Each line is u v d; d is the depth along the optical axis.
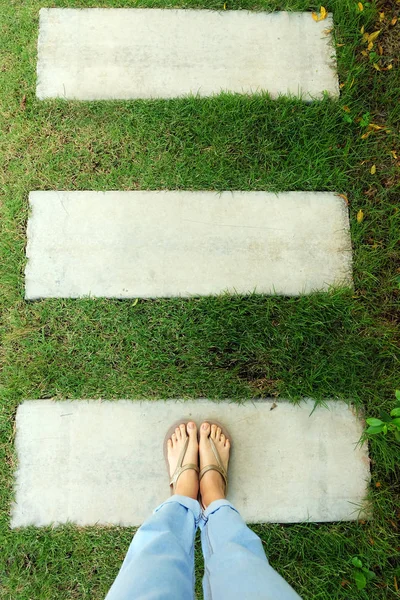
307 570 1.45
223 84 1.63
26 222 1.57
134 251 1.55
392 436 1.49
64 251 1.55
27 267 1.54
